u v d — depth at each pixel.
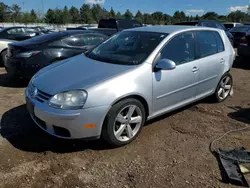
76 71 3.47
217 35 4.93
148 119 3.71
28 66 5.74
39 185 2.67
